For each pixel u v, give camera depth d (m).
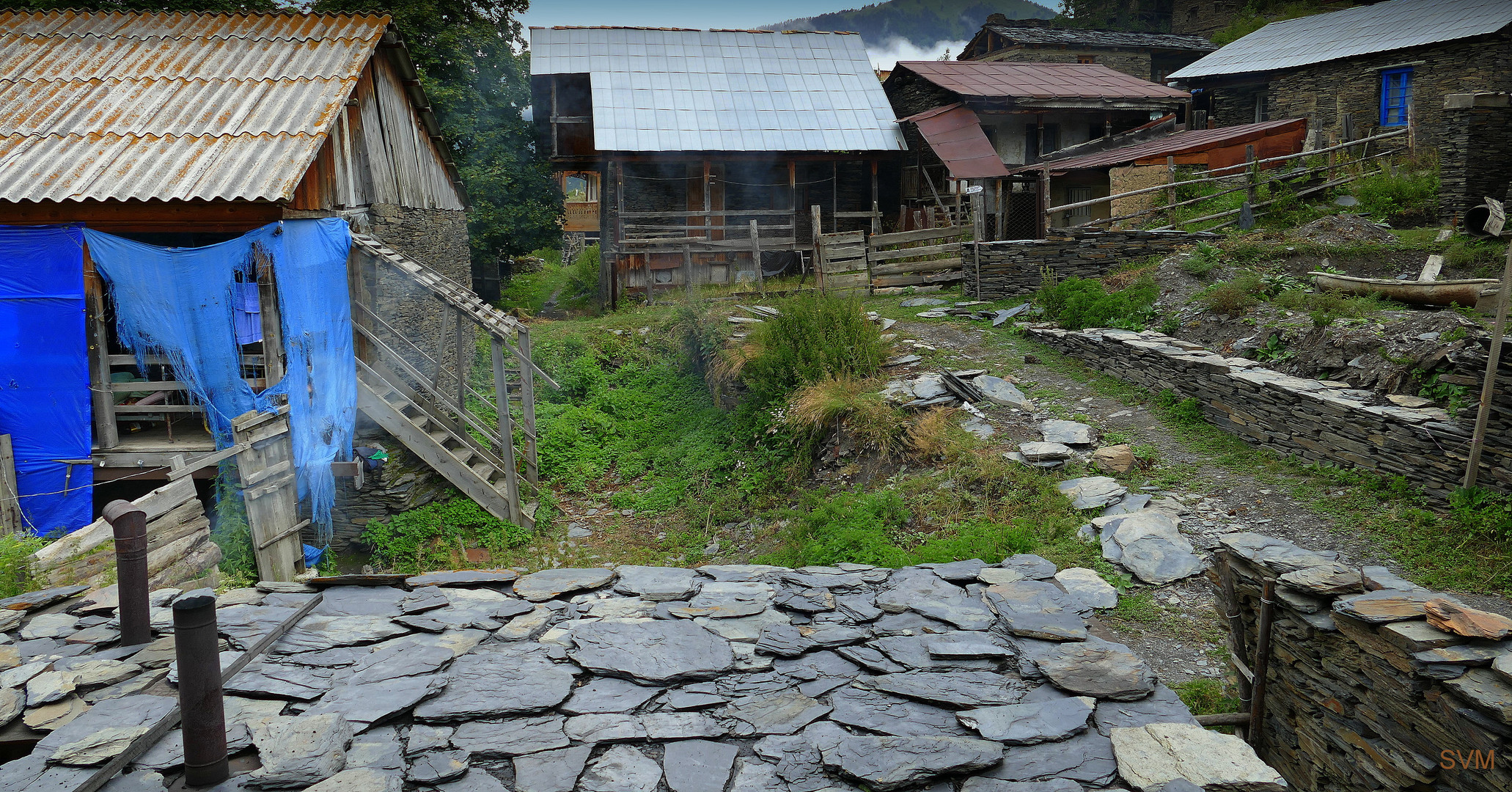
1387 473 7.71
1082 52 33.47
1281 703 5.17
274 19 14.59
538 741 3.49
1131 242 15.97
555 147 22.16
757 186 22.84
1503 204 14.14
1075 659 4.04
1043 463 9.33
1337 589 4.73
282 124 11.72
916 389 11.72
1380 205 16.30
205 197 10.16
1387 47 20.97
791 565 9.01
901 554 8.05
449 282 13.73
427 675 3.95
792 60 24.25
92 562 7.20
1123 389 11.34
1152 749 3.35
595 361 17.48
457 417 14.33
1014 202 21.83
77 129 11.63
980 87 22.53
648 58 23.48
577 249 40.19
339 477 12.09
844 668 4.07
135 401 12.29
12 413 10.73
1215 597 6.12
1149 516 7.84
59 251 10.55
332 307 11.98
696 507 12.30
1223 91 25.92
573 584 5.03
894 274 19.19
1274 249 14.03
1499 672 3.70
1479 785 3.70
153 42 13.79
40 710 3.68
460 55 24.83
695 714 3.70
